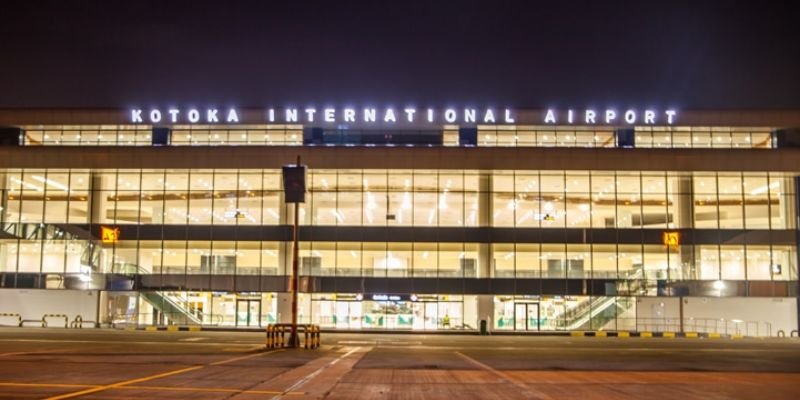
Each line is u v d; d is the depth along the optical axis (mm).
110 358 26641
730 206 60031
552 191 60406
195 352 30688
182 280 60031
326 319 60375
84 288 60094
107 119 62344
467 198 60500
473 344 41531
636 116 61219
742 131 62188
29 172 61562
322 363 25828
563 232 59875
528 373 23344
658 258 59844
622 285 59438
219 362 25484
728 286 59188
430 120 61594
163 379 19375
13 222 61031
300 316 60594
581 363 27828
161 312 60281
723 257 59719
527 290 59531
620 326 59750
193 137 63250
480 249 60125
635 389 18953
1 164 60781
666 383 20547
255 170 60656
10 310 60344
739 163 59406
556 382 20516
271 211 60562
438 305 60500
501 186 60562
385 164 59781
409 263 60031
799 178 60125
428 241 59906
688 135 62688
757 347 40438
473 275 59906
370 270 59938
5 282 60312
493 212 60250
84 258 60438
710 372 24328
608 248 59969
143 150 60656
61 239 60719
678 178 60438
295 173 34406
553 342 44906
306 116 61781
